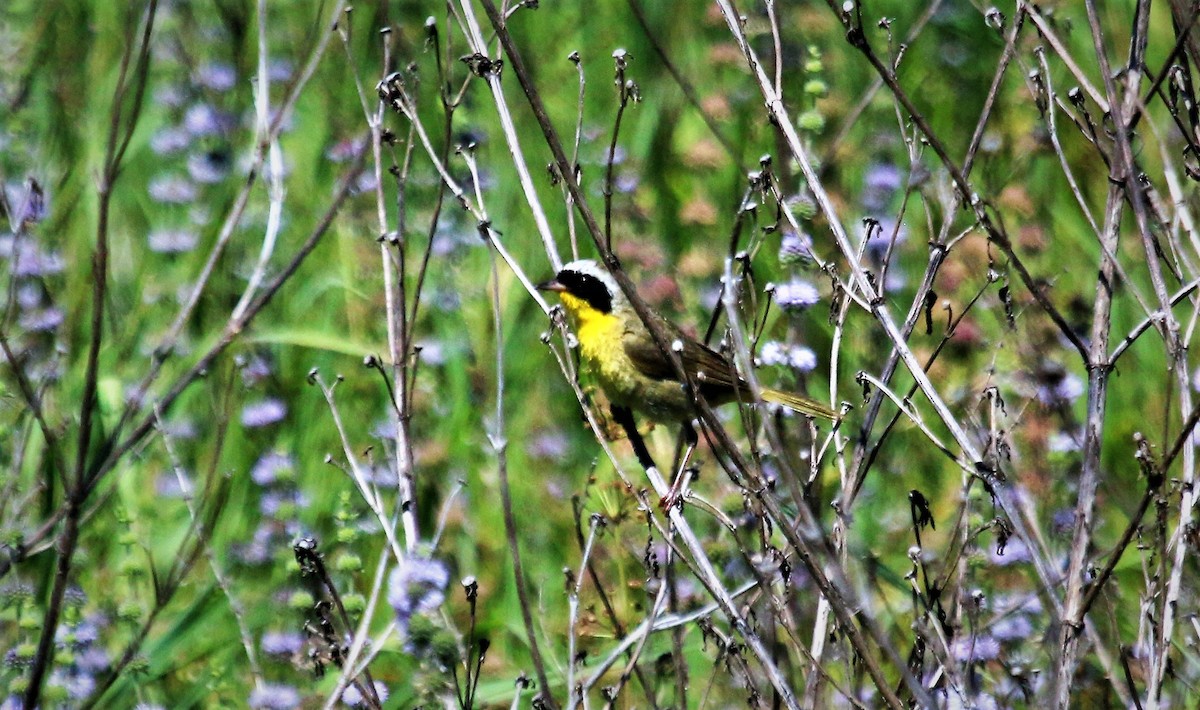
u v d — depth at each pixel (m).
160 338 13.19
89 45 16.64
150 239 14.11
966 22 16.70
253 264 13.95
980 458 7.73
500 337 7.94
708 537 10.65
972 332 12.70
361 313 13.48
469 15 8.53
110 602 10.83
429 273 13.63
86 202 14.73
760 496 7.27
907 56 16.56
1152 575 9.16
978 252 13.67
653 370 10.02
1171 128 13.52
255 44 16.81
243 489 12.02
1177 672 9.27
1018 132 15.67
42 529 9.62
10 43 16.09
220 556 11.27
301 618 10.05
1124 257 14.29
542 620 10.09
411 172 14.44
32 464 11.23
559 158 7.59
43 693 9.41
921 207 14.72
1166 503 7.68
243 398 12.66
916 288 13.83
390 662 10.41
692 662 10.17
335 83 16.08
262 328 13.32
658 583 9.09
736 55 15.39
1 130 15.42
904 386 12.57
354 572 9.59
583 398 8.41
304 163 15.27
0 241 13.01
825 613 8.16
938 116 16.08
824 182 14.09
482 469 11.98
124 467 11.29
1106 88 7.89
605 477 11.96
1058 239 14.69
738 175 14.99
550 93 15.91
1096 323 8.09
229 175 14.85
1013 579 9.83
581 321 10.30
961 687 7.57
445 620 6.99
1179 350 7.76
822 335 12.87
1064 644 7.66
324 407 12.76
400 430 8.12
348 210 14.37
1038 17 8.36
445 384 12.80
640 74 16.16
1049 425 11.20
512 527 7.75
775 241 14.16
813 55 11.19
